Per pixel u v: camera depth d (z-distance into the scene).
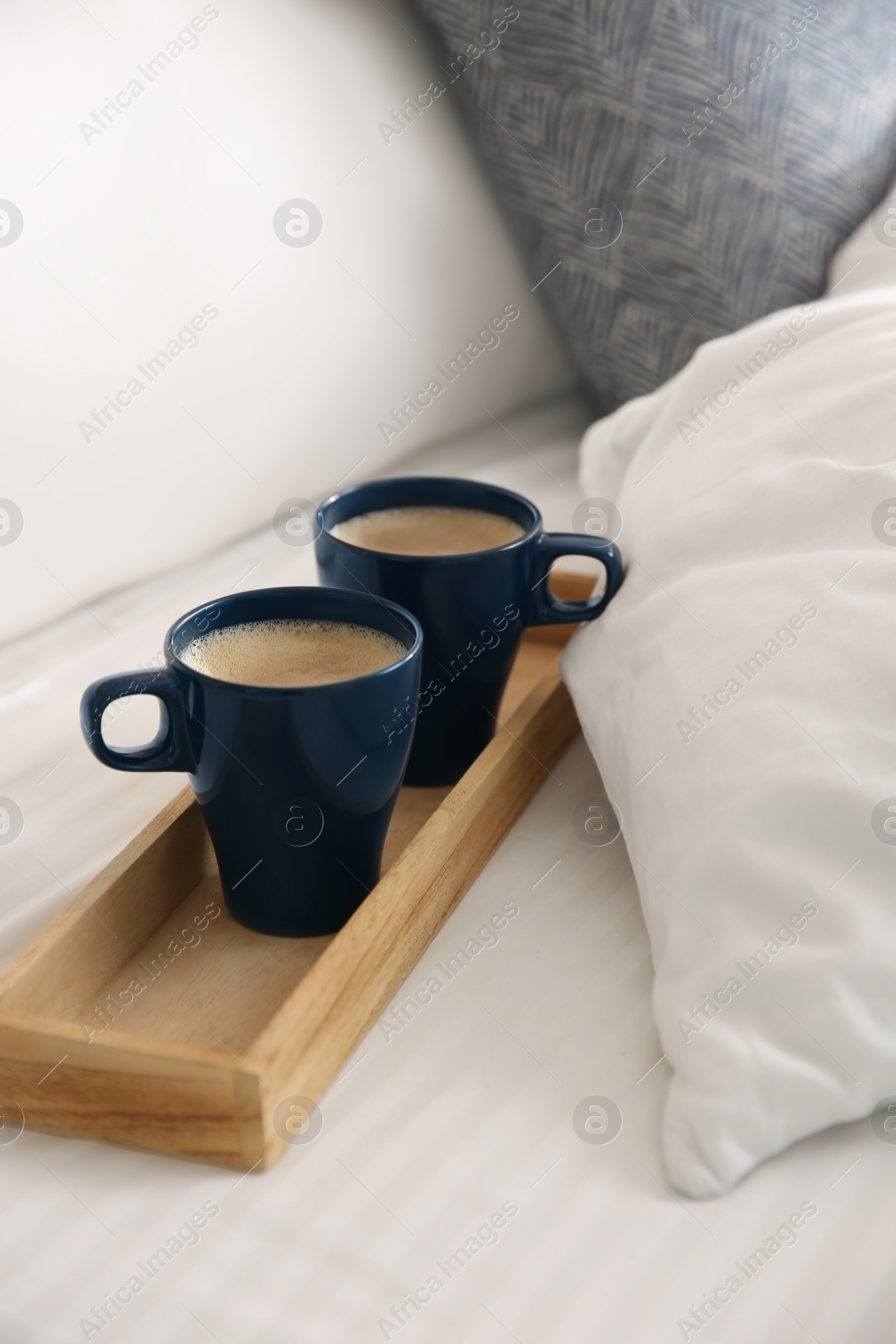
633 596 0.49
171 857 0.43
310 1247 0.31
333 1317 0.30
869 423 0.46
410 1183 0.33
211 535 0.72
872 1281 0.31
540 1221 0.32
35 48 0.57
